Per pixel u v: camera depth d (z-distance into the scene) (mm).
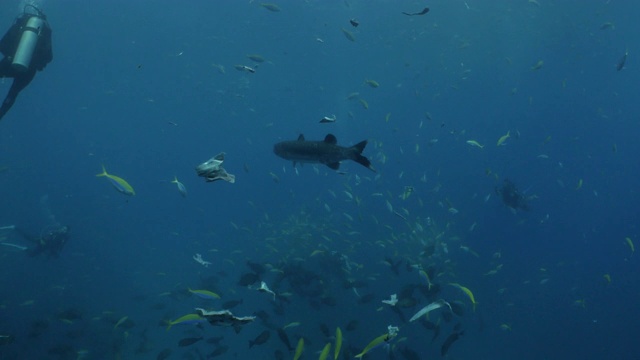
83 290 16547
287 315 11516
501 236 22781
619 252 23688
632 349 14336
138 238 25891
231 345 11461
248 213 30125
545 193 33531
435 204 24578
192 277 17406
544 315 15656
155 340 11938
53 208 32594
